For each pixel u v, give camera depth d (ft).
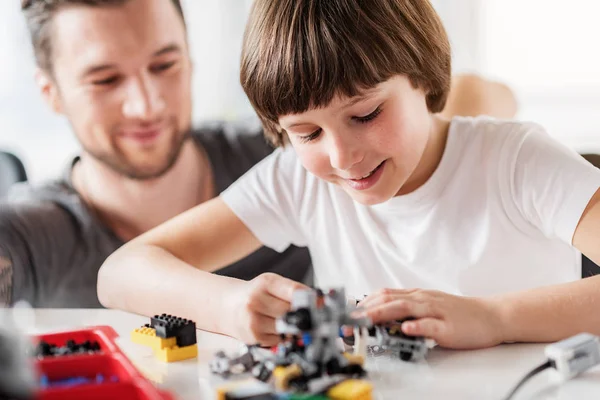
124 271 3.18
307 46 2.56
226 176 5.70
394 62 2.62
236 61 6.72
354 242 3.61
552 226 3.03
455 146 3.34
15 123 6.68
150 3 5.26
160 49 5.34
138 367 2.28
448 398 1.91
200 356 2.40
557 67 7.65
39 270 5.16
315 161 2.79
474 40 7.29
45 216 5.23
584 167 3.00
